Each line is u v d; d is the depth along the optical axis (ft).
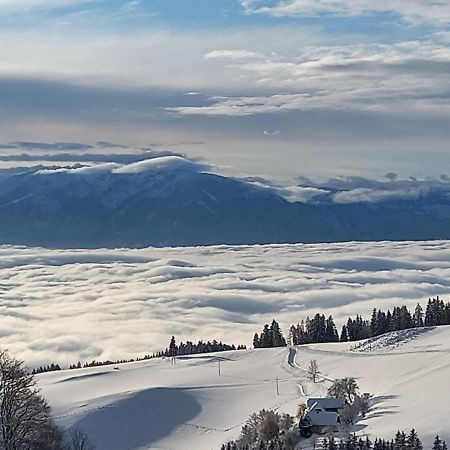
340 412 429.79
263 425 428.15
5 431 314.96
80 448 407.85
